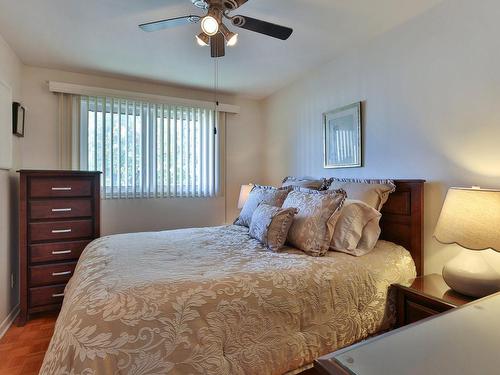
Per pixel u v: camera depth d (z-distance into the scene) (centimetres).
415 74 203
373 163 235
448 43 183
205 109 363
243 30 219
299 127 325
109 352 93
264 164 394
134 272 133
